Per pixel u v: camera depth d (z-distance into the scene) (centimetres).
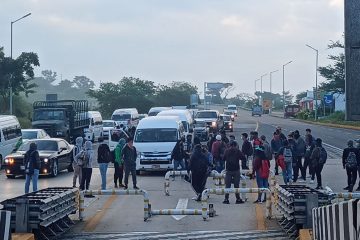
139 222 1560
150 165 2722
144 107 10556
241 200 1856
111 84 10800
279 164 2267
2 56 5416
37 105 4438
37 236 1297
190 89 12762
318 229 987
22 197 1341
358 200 567
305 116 10100
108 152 2103
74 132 4366
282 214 1473
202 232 1420
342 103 9931
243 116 12338
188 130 3756
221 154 2453
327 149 4134
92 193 1593
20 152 2720
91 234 1411
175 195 2042
